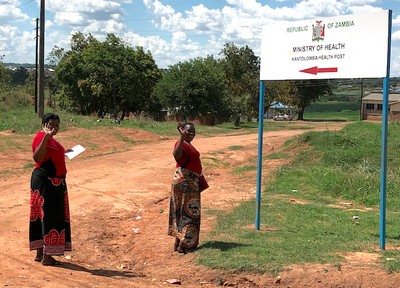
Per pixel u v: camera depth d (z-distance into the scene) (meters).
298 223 8.44
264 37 7.90
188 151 6.74
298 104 67.44
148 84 49.75
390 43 6.47
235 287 5.96
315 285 5.67
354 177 12.45
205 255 6.56
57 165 6.18
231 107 47.28
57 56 56.66
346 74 6.93
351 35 6.85
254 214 9.06
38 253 6.48
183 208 6.82
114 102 47.62
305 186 12.39
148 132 27.83
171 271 6.33
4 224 8.48
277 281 5.85
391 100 60.41
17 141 19.78
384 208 6.76
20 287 5.32
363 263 6.11
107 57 46.59
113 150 21.22
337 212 9.53
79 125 25.91
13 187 12.05
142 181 13.52
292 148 19.11
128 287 5.64
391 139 18.94
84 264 6.65
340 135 19.06
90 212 9.73
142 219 9.45
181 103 45.41
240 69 57.66
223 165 17.62
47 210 6.16
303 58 7.43
